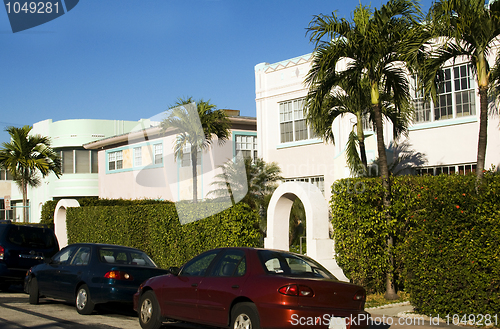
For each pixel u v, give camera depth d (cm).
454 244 801
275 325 614
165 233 1411
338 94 1355
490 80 1108
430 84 1022
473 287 779
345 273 1106
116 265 957
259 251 707
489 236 762
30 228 1355
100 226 1766
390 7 1009
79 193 3212
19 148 2831
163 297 788
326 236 1136
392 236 1062
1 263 1274
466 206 791
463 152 1502
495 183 769
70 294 991
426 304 855
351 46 1024
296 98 1995
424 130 1589
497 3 915
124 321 902
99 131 3253
